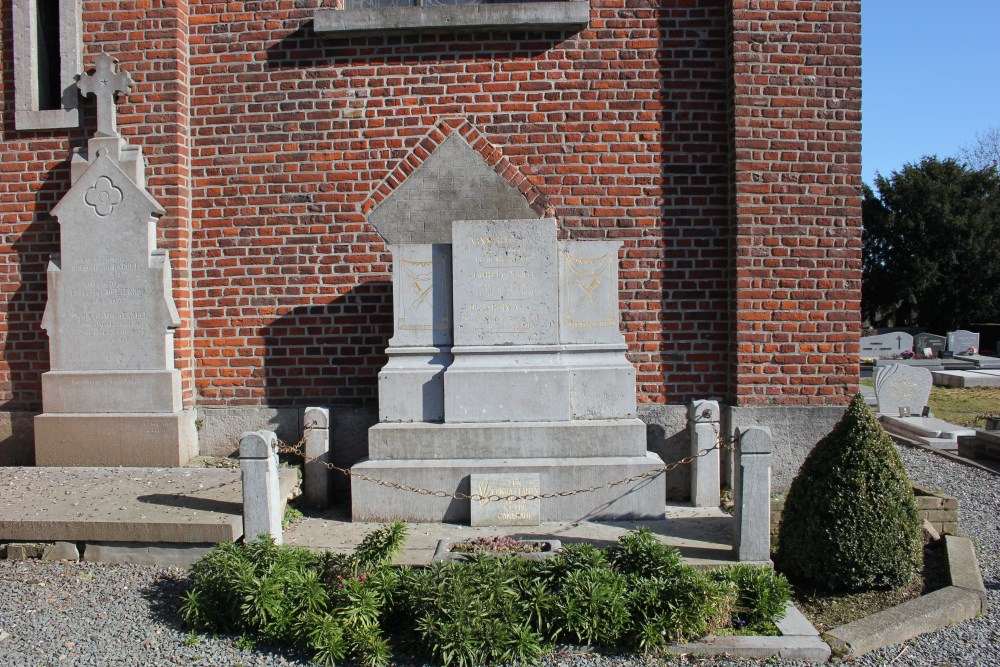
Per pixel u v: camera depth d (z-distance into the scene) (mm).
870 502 5094
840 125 7105
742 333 7113
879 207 37000
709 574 4797
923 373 12008
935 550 5812
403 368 6625
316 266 7488
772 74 7090
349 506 6969
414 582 4492
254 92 7500
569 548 4832
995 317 34719
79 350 7266
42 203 7562
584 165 7371
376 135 7461
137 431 7172
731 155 7211
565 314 6637
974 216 34625
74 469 6957
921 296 35500
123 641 4461
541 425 6402
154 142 7379
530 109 7391
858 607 4973
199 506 5809
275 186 7496
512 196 7383
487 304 6590
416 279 6684
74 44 7414
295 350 7508
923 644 4559
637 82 7348
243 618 4477
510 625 4312
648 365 7355
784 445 7098
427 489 6289
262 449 5355
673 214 7336
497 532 5938
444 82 7438
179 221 7375
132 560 5543
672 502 7020
